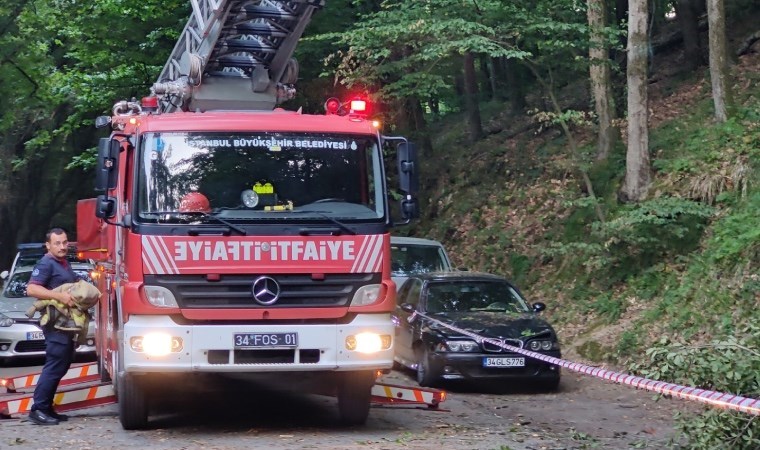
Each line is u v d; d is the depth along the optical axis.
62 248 10.05
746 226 14.58
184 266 8.55
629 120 17.47
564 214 19.17
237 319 8.61
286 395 11.94
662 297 15.17
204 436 9.08
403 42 17.48
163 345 8.47
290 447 8.44
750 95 19.06
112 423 9.91
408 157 9.45
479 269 19.94
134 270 8.57
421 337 13.18
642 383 7.21
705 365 7.35
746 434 7.37
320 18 21.31
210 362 8.52
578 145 21.70
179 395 11.84
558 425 10.48
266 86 12.00
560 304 17.00
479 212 21.94
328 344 8.67
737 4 23.81
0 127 23.91
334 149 9.13
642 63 17.23
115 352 9.89
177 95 11.70
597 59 17.81
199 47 11.88
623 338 14.40
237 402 11.36
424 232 23.39
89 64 23.55
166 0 22.12
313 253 8.76
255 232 8.69
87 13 22.55
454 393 12.84
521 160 22.70
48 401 9.88
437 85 18.61
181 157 8.84
